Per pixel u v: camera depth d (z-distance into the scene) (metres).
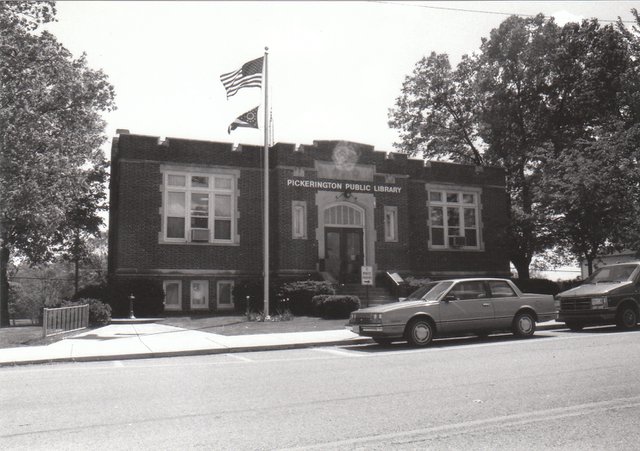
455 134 38.25
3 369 11.19
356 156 26.44
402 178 27.30
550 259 39.81
